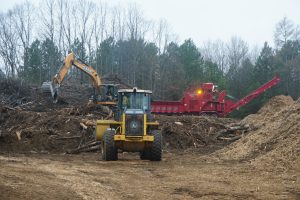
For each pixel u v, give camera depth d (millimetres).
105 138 15492
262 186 9680
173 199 8164
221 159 16172
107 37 62312
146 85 59875
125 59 62812
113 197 8211
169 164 14609
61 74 27516
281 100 27719
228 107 34594
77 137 22109
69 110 26266
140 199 8102
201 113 33781
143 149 15906
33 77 61656
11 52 58312
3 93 34875
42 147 21062
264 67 56562
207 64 68812
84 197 8062
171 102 34094
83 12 76250
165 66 62656
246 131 24312
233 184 9992
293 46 78750
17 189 8211
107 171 12227
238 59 89750
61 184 9352
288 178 10695
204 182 10312
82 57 57656
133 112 15586
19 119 25266
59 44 58062
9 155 17406
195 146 22828
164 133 23469
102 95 27391
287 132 15172
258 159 14086
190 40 68875
